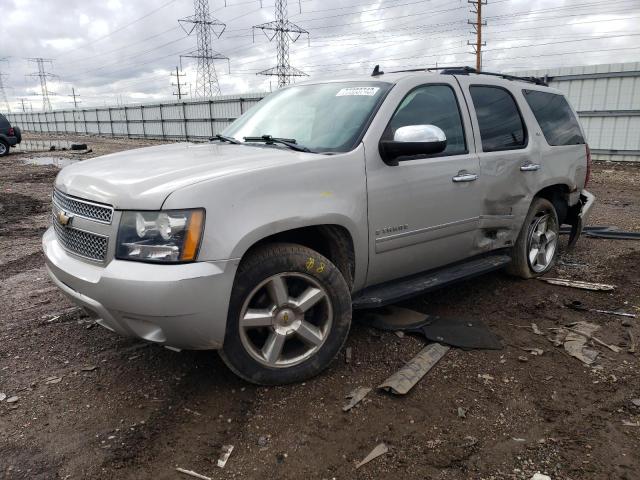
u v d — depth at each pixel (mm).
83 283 2766
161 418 2787
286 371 3047
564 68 17547
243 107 32750
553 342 3678
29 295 4652
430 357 3371
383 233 3424
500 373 3254
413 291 3643
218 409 2865
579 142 5441
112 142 39469
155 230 2596
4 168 17172
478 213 4113
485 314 4180
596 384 3143
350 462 2459
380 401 2939
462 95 4125
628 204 9609
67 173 3344
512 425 2744
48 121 70312
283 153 3250
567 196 5305
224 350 2857
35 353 3506
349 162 3211
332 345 3176
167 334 2658
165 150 3654
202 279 2582
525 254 4844
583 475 2377
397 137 3295
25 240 6945
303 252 2992
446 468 2424
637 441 2617
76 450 2529
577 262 5602
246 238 2717
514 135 4539
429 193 3658
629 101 16297
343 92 3844
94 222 2791
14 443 2576
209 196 2648
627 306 4352
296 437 2629
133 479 2350
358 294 3531
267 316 2947
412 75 3840
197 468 2420
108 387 3084
